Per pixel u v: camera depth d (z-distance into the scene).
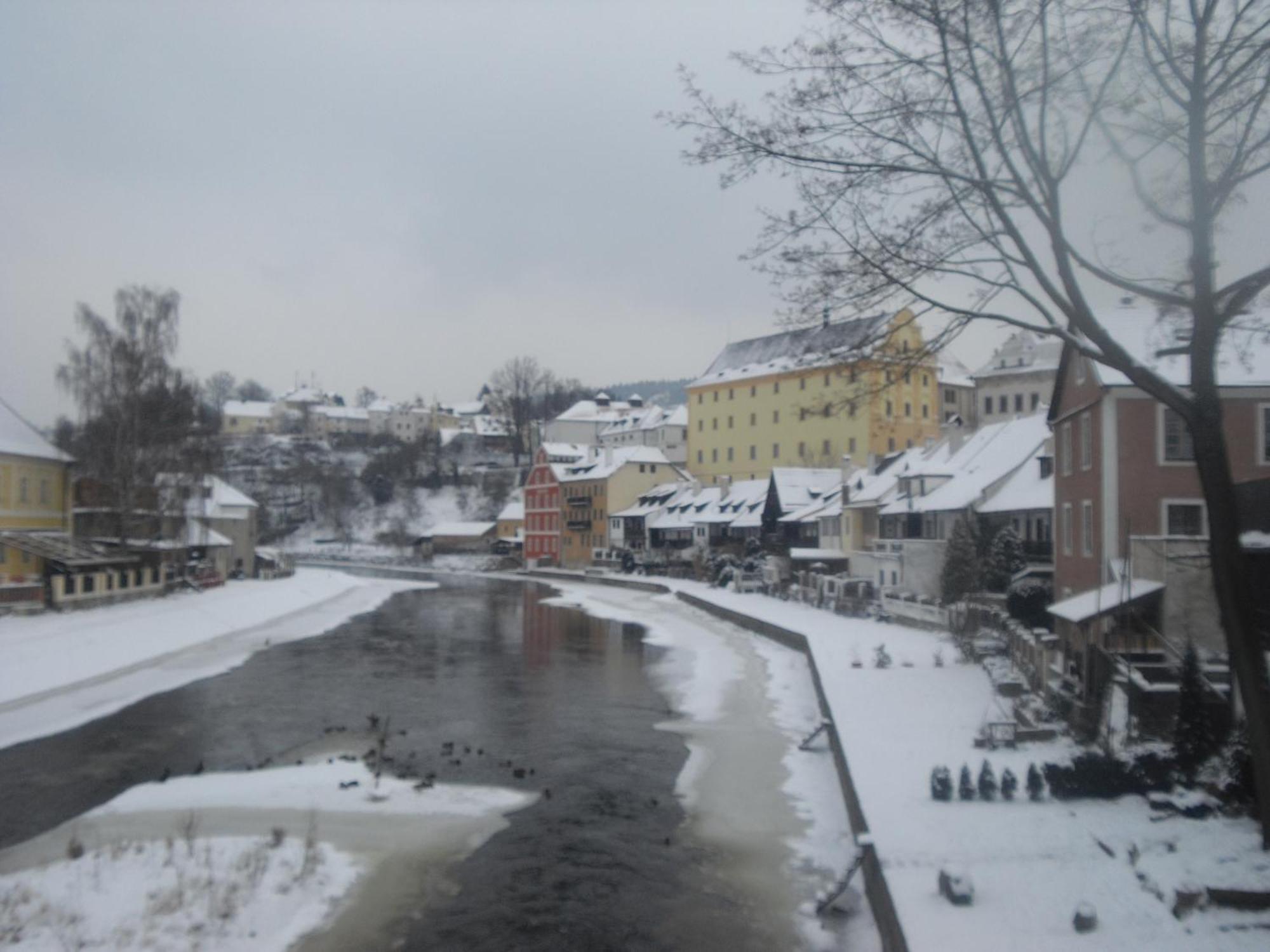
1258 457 26.66
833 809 18.42
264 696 30.33
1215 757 14.88
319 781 20.23
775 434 97.38
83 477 55.22
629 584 80.44
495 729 25.77
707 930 13.09
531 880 14.88
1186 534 26.64
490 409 192.50
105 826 17.17
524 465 147.00
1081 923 10.30
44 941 12.18
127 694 30.42
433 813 18.16
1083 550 29.38
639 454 98.56
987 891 11.62
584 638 45.84
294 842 16.25
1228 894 10.66
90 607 45.91
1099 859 12.62
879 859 12.94
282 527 133.62
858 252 12.85
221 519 77.06
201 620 46.66
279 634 46.59
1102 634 22.89
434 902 14.02
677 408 123.56
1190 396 11.49
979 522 42.03
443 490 142.38
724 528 80.62
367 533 133.88
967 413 94.62
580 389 183.00
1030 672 24.34
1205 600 22.81
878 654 29.66
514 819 17.89
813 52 12.30
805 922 13.30
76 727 25.72
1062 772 15.41
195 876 14.38
